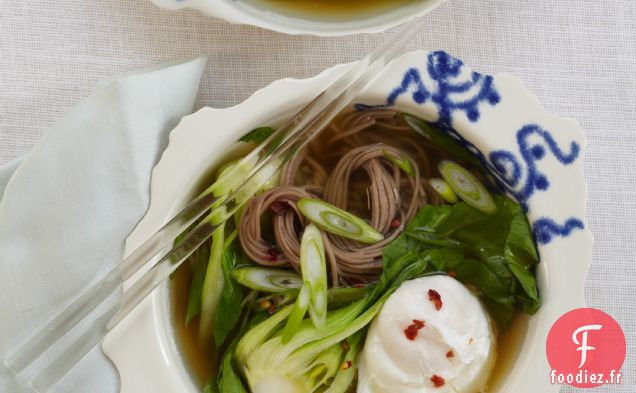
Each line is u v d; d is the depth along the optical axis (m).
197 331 0.54
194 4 0.53
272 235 0.55
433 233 0.54
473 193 0.54
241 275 0.54
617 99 0.58
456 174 0.54
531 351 0.52
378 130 0.55
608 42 0.58
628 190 0.58
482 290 0.54
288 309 0.53
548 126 0.52
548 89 0.58
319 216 0.54
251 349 0.53
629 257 0.58
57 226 0.54
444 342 0.52
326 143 0.56
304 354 0.53
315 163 0.56
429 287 0.53
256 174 0.53
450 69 0.52
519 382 0.52
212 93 0.57
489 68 0.58
